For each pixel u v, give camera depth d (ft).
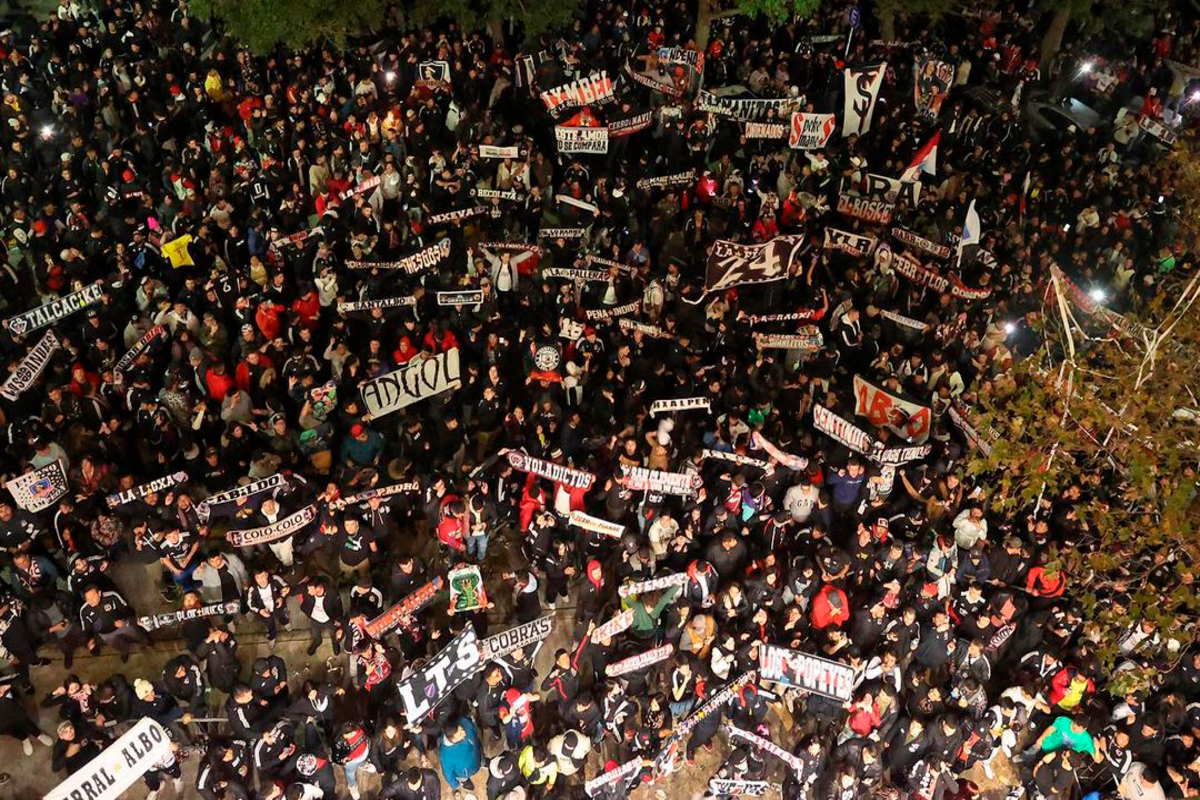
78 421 41.50
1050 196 61.87
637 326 46.50
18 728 34.86
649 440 41.39
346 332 45.83
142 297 47.24
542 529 38.34
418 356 42.14
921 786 35.60
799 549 40.50
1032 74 75.41
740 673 36.42
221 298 47.21
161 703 34.35
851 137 65.57
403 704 34.68
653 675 39.01
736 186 56.85
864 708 35.35
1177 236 58.49
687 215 58.54
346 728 33.42
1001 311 52.19
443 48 65.46
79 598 36.17
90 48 68.33
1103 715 36.40
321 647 39.50
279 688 35.09
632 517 40.93
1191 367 31.17
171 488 36.76
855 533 39.73
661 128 62.64
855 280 53.47
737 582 38.63
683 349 46.37
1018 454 32.35
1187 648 35.68
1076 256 57.47
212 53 66.18
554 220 59.47
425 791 33.63
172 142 60.80
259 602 35.83
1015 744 38.65
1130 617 31.42
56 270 49.62
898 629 37.58
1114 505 35.68
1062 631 37.65
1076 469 32.17
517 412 41.83
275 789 32.27
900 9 69.87
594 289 52.29
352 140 57.98
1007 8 77.10
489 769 34.50
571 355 47.03
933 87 66.28
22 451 39.37
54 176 55.36
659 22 71.77
